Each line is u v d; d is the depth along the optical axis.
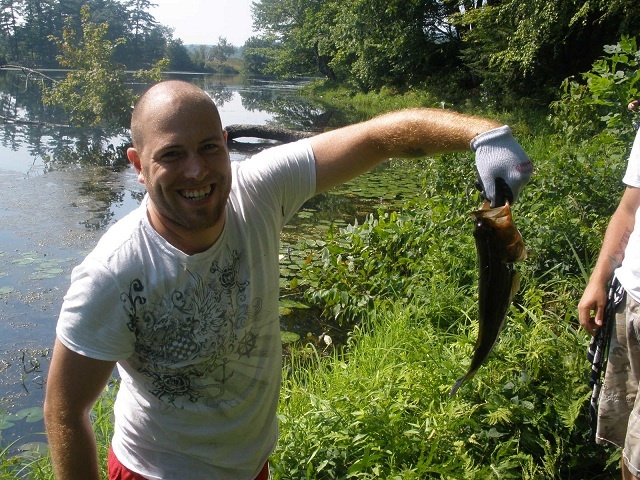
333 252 5.75
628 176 2.56
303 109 27.47
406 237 5.79
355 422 2.98
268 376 1.99
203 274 1.74
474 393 3.11
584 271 4.27
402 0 27.56
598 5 15.23
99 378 1.74
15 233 7.42
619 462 2.85
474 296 4.80
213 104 1.69
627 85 5.84
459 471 2.70
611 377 2.50
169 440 1.92
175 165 1.62
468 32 22.31
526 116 17.61
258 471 2.08
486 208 1.78
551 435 2.98
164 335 1.76
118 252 1.69
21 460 3.38
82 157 12.88
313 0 41.81
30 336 4.90
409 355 3.70
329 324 5.24
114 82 16.34
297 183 2.00
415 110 2.03
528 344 3.26
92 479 1.74
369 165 2.09
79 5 61.03
